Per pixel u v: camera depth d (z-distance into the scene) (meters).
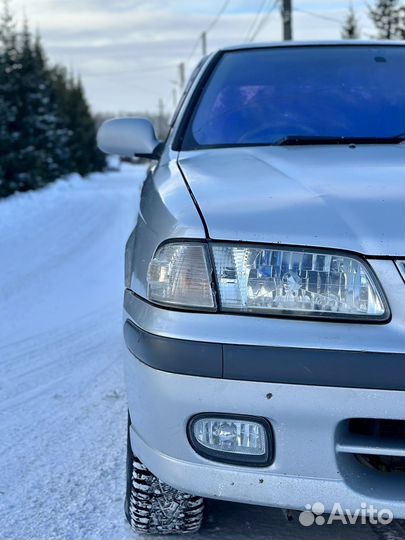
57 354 4.46
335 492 1.67
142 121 3.10
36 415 3.29
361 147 2.52
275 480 1.68
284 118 2.82
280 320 1.67
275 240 1.72
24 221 14.46
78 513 2.32
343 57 3.18
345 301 1.67
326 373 1.61
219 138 2.77
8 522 2.27
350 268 1.68
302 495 1.68
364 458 1.78
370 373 1.60
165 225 1.87
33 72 27.55
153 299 1.80
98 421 3.19
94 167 47.00
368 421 1.70
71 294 6.71
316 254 1.70
